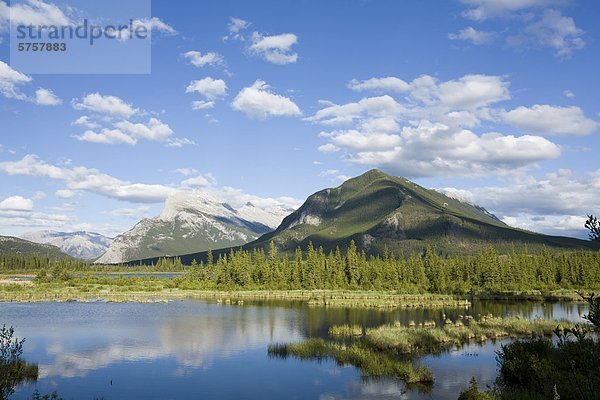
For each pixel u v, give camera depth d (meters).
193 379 42.56
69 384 40.81
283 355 52.03
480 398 31.12
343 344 55.34
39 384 40.81
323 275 173.00
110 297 133.50
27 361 49.66
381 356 48.72
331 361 49.12
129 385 40.50
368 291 158.25
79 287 163.12
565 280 162.25
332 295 141.25
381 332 58.72
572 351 33.72
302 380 41.59
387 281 168.38
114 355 52.97
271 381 41.34
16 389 39.16
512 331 63.34
